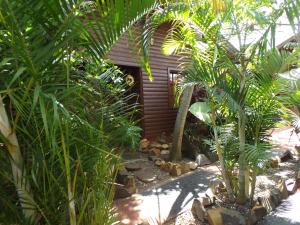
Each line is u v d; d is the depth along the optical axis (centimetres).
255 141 327
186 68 335
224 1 278
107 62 217
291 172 493
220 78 306
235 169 365
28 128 132
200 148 579
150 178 439
